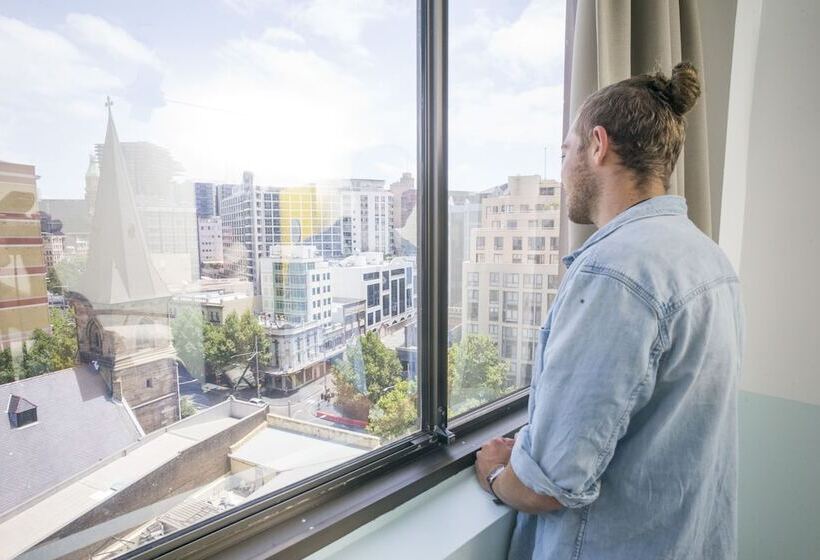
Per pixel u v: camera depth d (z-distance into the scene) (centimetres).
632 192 68
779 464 143
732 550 68
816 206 131
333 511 73
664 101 67
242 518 67
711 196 148
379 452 87
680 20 128
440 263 93
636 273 58
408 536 77
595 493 60
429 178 90
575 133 75
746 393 148
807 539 138
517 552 81
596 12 98
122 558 56
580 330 59
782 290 139
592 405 57
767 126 138
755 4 136
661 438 60
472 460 95
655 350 57
